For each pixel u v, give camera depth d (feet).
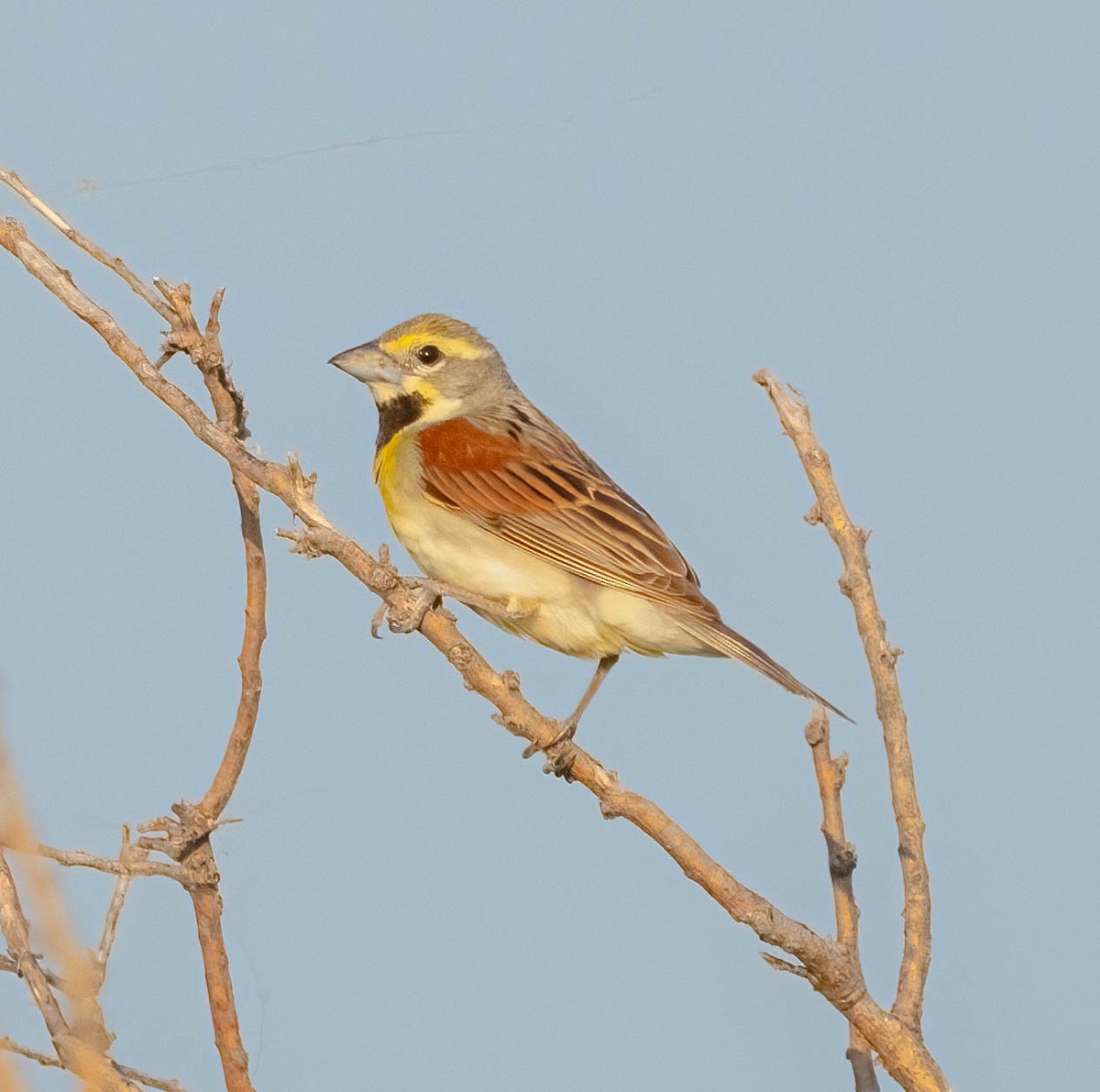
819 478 33.12
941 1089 28.68
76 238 33.40
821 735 33.96
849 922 32.86
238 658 32.35
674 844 29.78
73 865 29.84
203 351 33.68
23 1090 19.92
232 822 31.71
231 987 31.78
